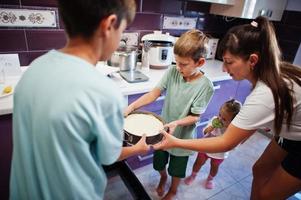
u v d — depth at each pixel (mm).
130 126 975
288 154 1065
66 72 461
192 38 1009
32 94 474
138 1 1659
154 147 851
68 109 433
